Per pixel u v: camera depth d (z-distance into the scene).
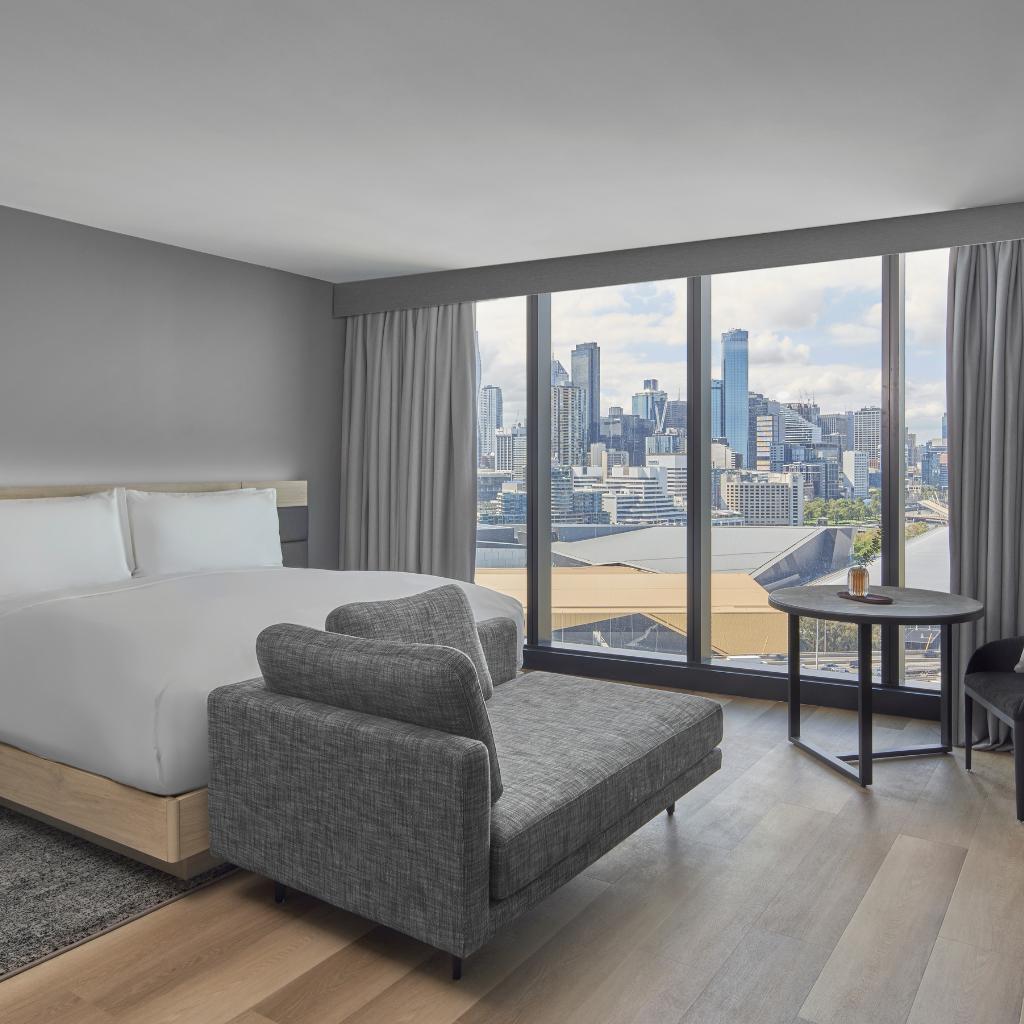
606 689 3.18
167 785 2.54
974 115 2.88
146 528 4.22
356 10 2.26
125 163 3.42
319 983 2.12
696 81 2.65
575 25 2.33
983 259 3.91
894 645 4.34
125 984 2.11
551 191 3.71
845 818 3.10
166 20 2.32
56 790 2.85
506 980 2.13
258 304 5.18
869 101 2.78
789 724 3.98
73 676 2.81
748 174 3.47
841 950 2.26
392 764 2.08
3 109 2.90
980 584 3.97
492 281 5.09
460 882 1.98
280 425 5.35
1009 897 2.54
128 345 4.52
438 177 3.55
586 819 2.32
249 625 3.04
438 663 2.06
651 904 2.50
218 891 2.58
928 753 3.76
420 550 5.45
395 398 5.50
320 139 3.15
